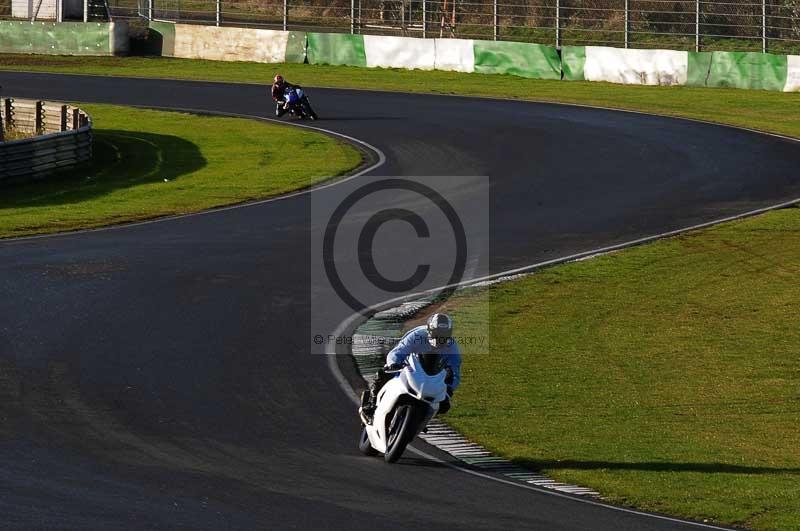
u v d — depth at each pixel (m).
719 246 82.38
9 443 37.69
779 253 80.56
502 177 105.88
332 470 37.25
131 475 34.78
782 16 185.25
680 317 65.31
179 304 60.84
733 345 60.28
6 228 81.69
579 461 41.50
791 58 165.62
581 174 107.50
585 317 64.62
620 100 154.88
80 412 42.34
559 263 76.56
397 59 190.38
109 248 75.00
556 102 153.38
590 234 85.12
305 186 101.75
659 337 61.38
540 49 181.00
